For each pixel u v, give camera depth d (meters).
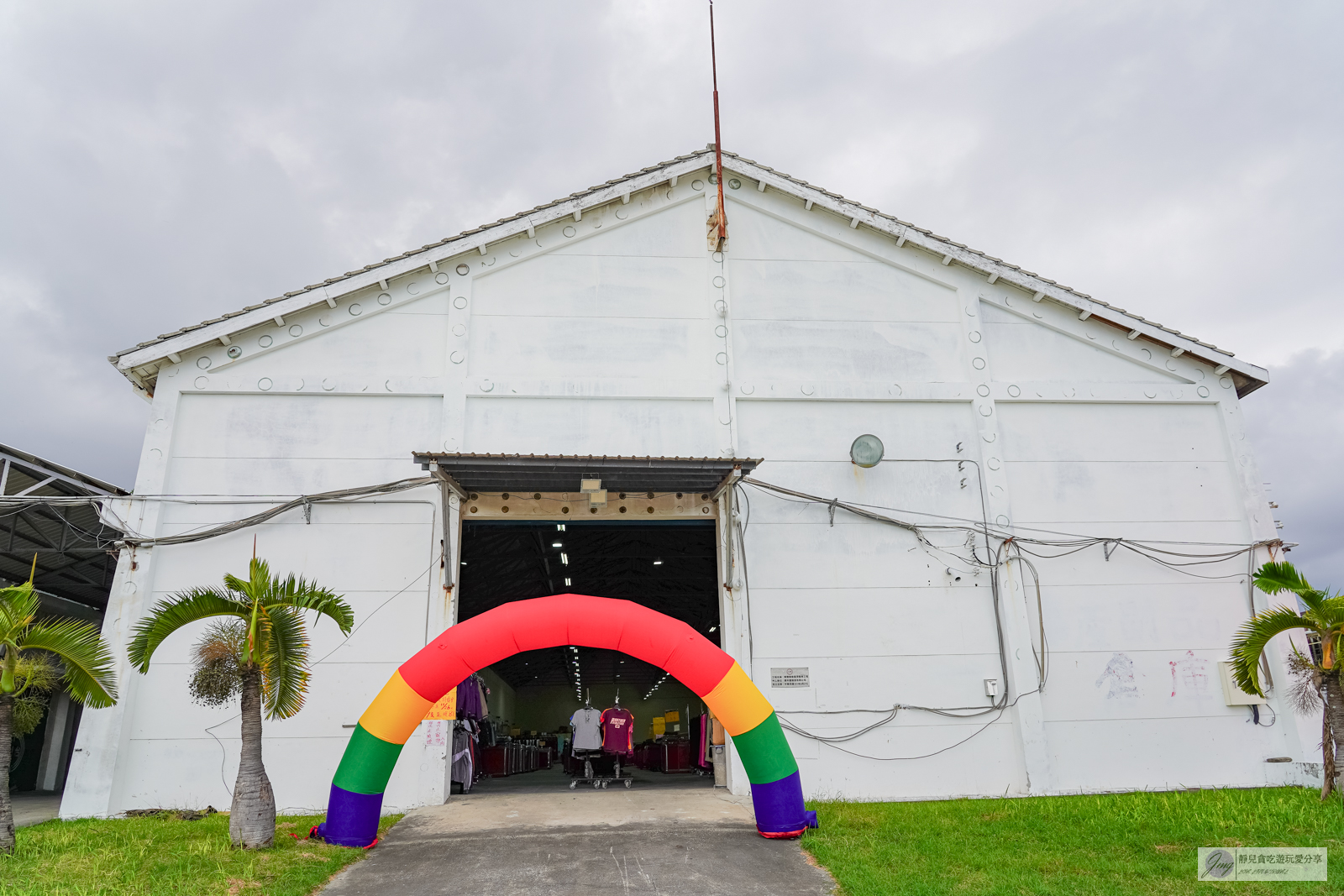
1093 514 12.80
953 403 13.20
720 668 8.80
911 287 13.73
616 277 13.28
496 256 13.16
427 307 12.85
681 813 10.07
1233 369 13.42
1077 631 12.26
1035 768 11.60
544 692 47.66
